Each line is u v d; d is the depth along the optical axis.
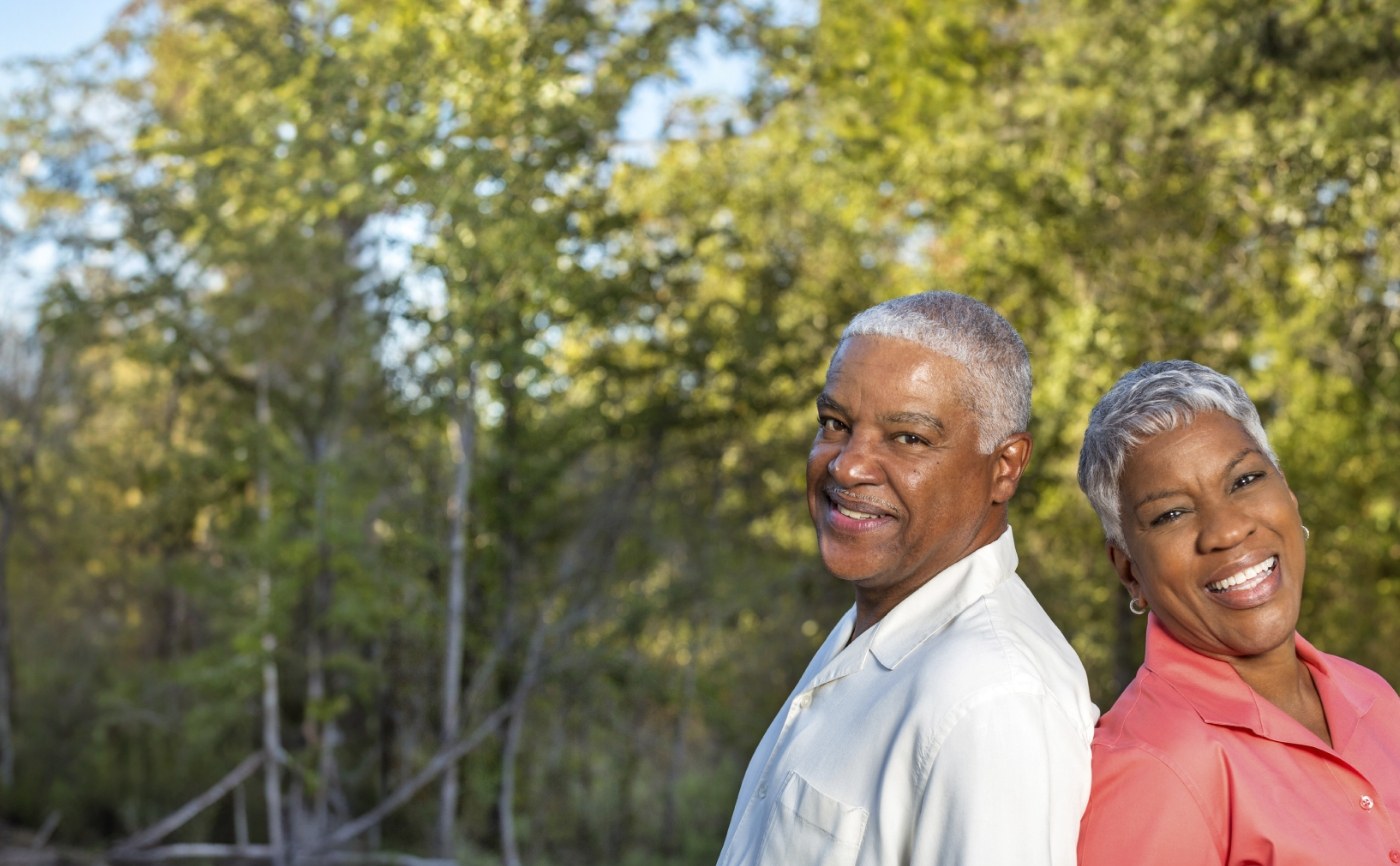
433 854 11.32
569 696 11.65
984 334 1.65
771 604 11.88
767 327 11.64
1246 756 1.71
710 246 11.98
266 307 11.83
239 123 11.22
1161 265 9.36
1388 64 8.75
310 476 11.45
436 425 11.09
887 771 1.50
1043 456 9.68
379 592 11.34
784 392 11.99
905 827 1.50
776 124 12.30
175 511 13.91
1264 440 1.87
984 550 1.66
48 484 16.34
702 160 12.17
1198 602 1.83
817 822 1.56
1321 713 1.89
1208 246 9.41
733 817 1.77
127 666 15.76
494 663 11.01
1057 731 1.50
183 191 12.38
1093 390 9.34
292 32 12.10
